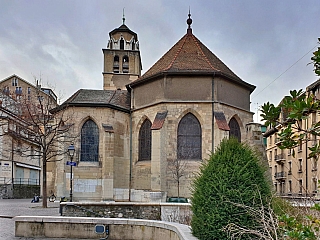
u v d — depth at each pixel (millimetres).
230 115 25156
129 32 46562
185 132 24188
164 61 27281
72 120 25484
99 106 25594
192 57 26172
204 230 6430
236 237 5938
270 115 3803
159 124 23469
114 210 15781
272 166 47344
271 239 4980
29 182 45281
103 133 25141
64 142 24625
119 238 10430
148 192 22844
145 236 10000
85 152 25438
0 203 25344
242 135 25984
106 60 45469
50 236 10969
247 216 6246
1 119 37219
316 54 3414
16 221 11188
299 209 6926
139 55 47094
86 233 10766
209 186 6727
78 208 15758
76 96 27656
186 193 23141
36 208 20219
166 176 23312
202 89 24312
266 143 51156
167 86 24453
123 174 25703
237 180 6559
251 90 27453
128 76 45156
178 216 15156
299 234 3516
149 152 25344
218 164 6914
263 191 6590
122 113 26531
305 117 3385
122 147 26062
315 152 3844
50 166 26688
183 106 24172
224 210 6348
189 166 23453
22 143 41094
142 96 26219
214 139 23547
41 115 28609
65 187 24641
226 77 24734
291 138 3703
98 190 24750
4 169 38906
